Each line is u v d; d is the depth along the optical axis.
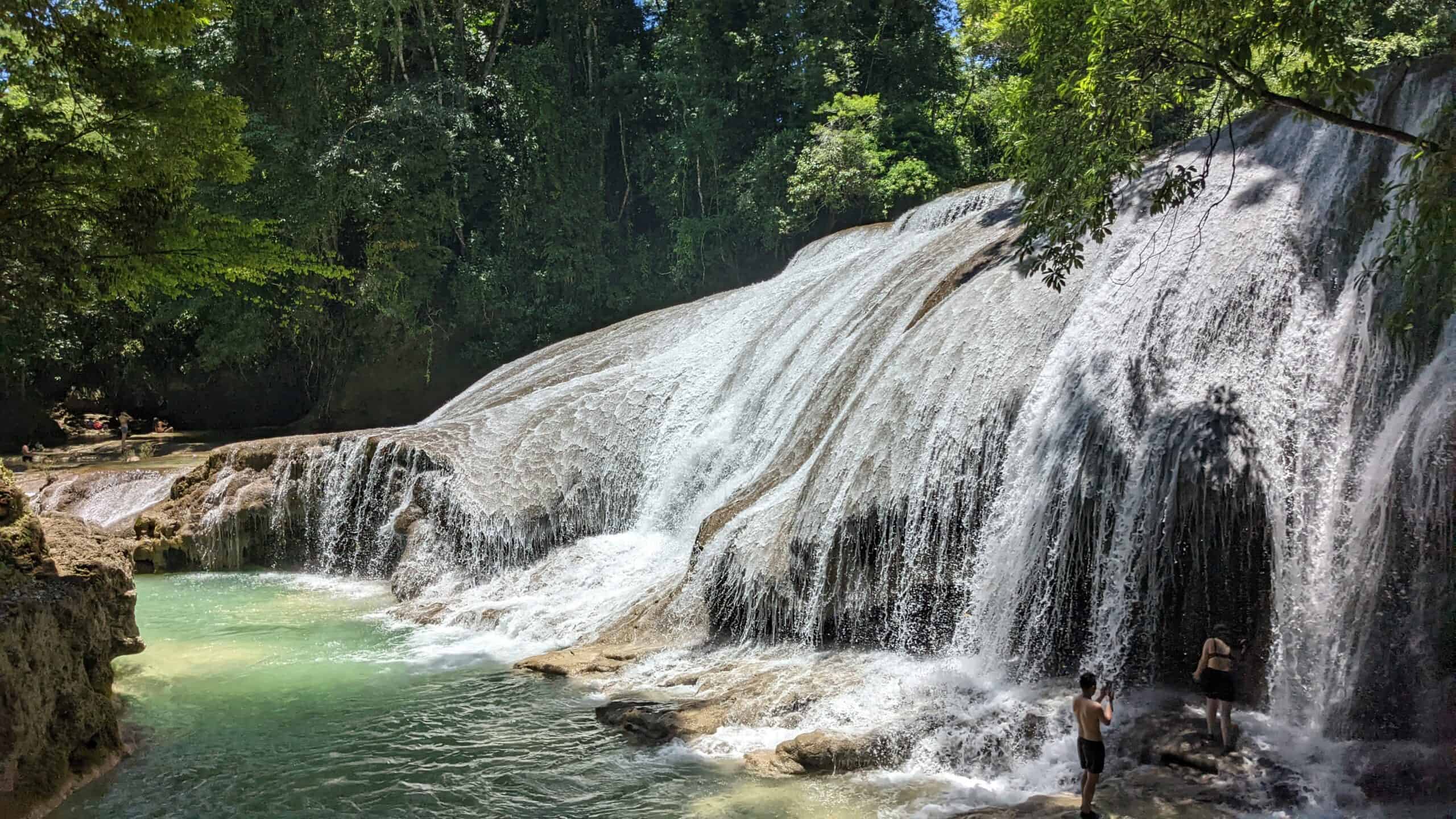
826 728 12.21
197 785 11.21
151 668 15.90
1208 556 11.72
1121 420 13.00
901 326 19.34
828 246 32.50
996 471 14.17
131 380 44.56
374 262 40.53
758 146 45.19
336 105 41.97
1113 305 14.85
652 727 12.62
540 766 11.72
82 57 14.25
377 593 21.75
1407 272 10.48
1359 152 14.27
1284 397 12.34
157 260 16.69
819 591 15.24
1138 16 11.63
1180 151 18.17
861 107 39.09
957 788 10.66
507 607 18.86
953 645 14.02
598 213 46.09
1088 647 12.63
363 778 11.42
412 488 23.00
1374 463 11.11
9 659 10.10
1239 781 9.60
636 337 29.98
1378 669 10.32
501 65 44.53
